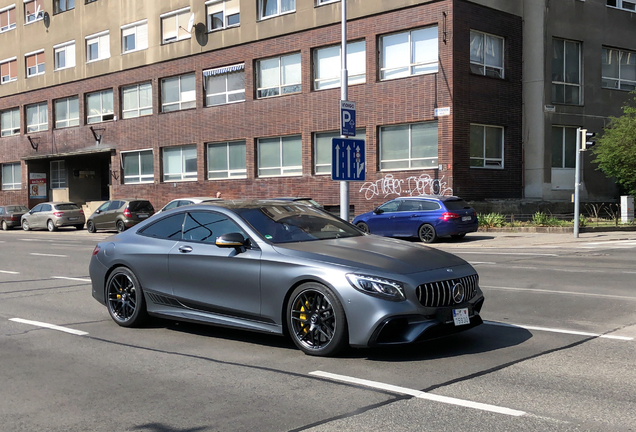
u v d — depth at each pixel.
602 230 22.48
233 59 30.52
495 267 12.88
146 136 34.75
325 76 27.27
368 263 5.64
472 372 5.23
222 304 6.45
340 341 5.55
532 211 24.69
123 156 36.34
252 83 29.75
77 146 38.88
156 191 34.38
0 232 33.50
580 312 7.87
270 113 29.09
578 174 20.17
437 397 4.59
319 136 27.61
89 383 5.15
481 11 24.50
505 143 25.77
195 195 32.50
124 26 35.62
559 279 10.88
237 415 4.31
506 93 25.59
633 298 8.81
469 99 24.05
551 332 6.74
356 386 4.89
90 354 6.13
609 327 6.98
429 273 5.63
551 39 26.33
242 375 5.29
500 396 4.60
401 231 20.19
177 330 7.20
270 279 6.01
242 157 30.62
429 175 24.03
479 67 24.70
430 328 5.46
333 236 6.68
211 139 31.61
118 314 7.52
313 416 4.25
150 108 34.72
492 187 25.09
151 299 7.14
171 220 7.24
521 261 14.04
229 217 6.66
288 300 5.97
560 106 26.69
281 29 28.41
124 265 7.40
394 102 24.88
